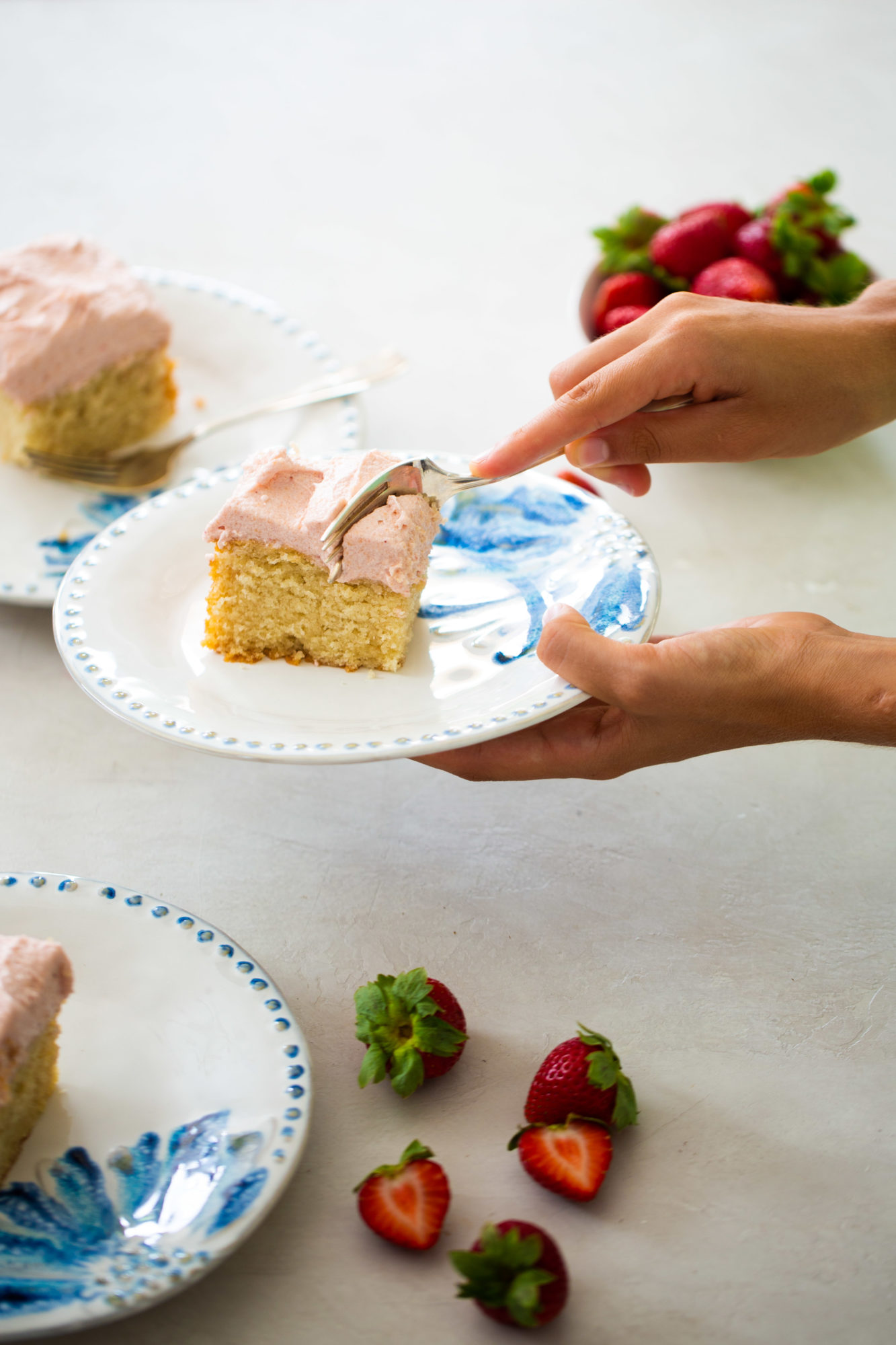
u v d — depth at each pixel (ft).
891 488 2.60
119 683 1.98
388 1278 1.68
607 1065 1.73
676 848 2.07
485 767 1.97
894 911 2.01
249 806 2.10
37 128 3.44
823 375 2.13
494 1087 1.82
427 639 2.09
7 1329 1.55
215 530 2.01
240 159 3.37
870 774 2.18
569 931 1.97
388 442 2.60
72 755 2.15
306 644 2.06
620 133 3.52
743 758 2.20
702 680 1.84
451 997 1.83
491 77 3.82
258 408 2.58
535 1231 1.65
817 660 1.84
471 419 2.67
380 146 3.46
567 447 2.17
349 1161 1.75
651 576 2.06
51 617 2.34
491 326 2.90
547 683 1.94
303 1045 1.74
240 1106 1.71
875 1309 1.67
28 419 2.47
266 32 4.03
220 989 1.79
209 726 1.93
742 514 2.54
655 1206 1.73
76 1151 1.70
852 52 3.95
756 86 3.76
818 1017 1.90
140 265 2.99
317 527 1.99
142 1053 1.77
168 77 3.74
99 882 1.86
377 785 2.14
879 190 3.25
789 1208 1.73
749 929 1.98
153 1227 1.64
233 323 2.72
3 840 2.03
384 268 3.04
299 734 1.92
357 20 4.13
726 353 2.08
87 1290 1.58
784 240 2.60
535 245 3.12
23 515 2.37
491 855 2.06
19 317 2.47
